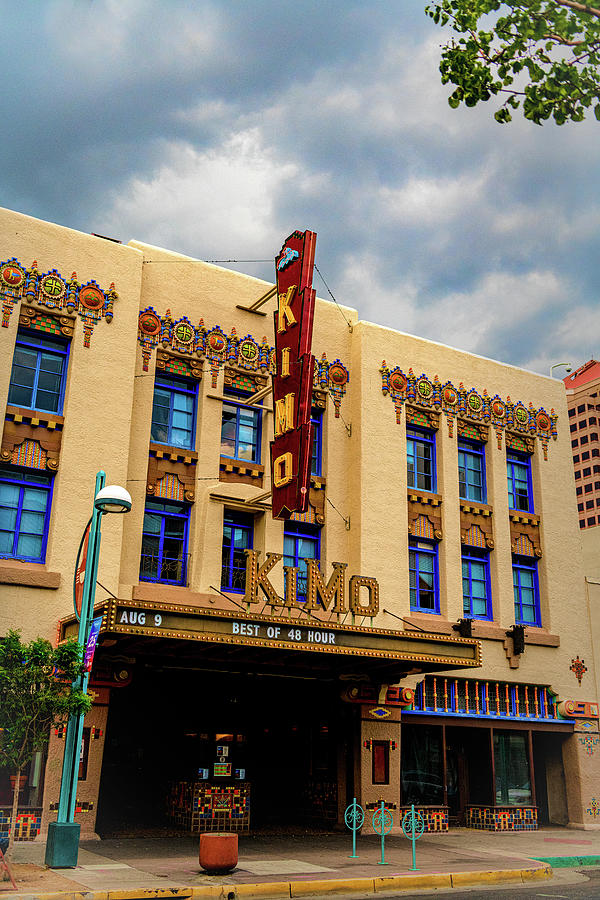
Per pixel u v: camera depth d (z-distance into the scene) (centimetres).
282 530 2222
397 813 2170
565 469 2873
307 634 1795
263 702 2358
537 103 992
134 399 2080
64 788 1414
